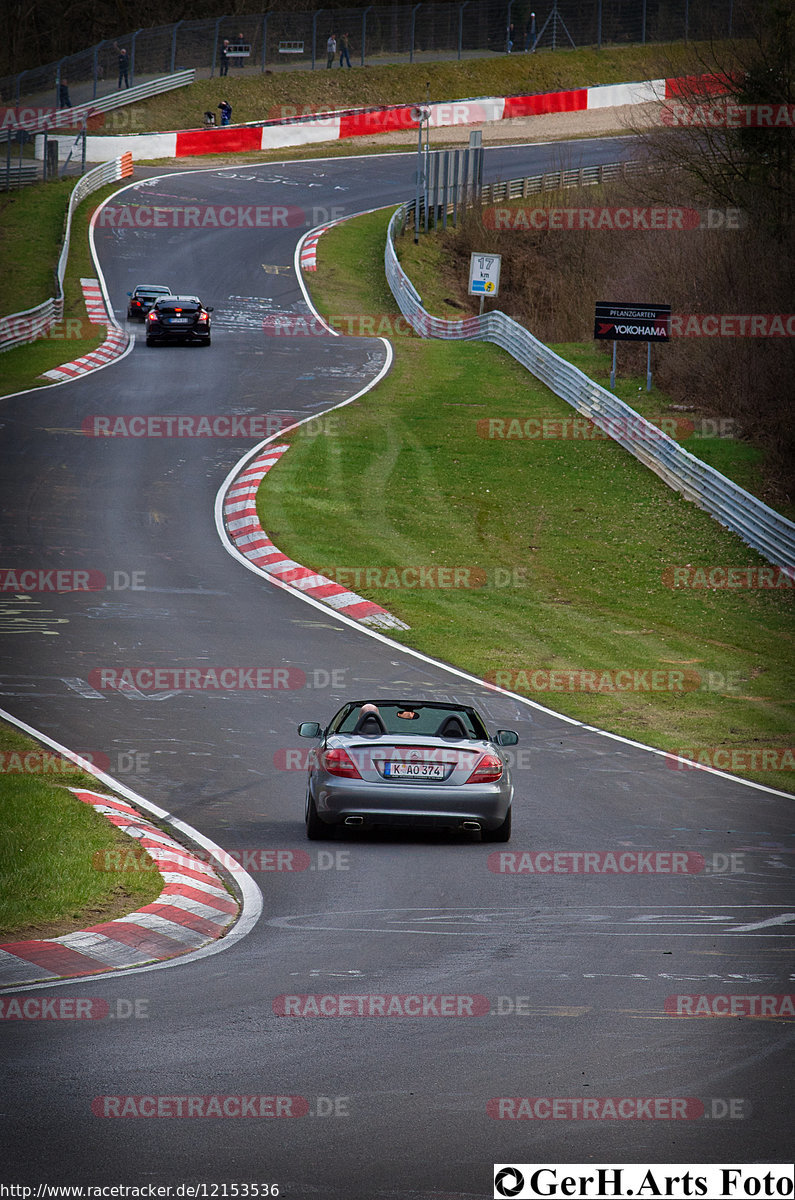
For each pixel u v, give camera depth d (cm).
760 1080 2417
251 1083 2375
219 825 4778
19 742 5738
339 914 3691
